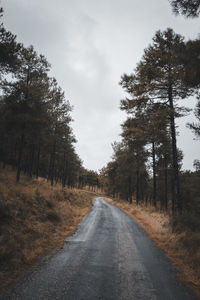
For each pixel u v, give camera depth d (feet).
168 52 36.65
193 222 29.27
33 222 28.25
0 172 64.64
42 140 74.79
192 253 19.81
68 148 116.98
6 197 29.91
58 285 13.12
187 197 92.48
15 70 44.91
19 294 11.70
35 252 19.45
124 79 42.80
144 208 73.20
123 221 44.86
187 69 18.85
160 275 15.57
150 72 38.45
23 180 61.05
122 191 137.80
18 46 40.60
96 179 348.38
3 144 101.19
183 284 14.08
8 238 19.36
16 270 15.35
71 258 18.88
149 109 41.81
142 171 91.30
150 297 12.01
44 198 41.70
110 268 16.69
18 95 53.62
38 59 55.52
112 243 25.27
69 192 76.13
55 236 27.22
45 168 152.15
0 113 60.18
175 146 39.70
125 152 92.27
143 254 21.12
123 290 12.80
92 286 13.17
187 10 16.26
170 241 26.00
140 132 47.01
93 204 92.43
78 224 37.99
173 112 36.94
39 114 57.62
